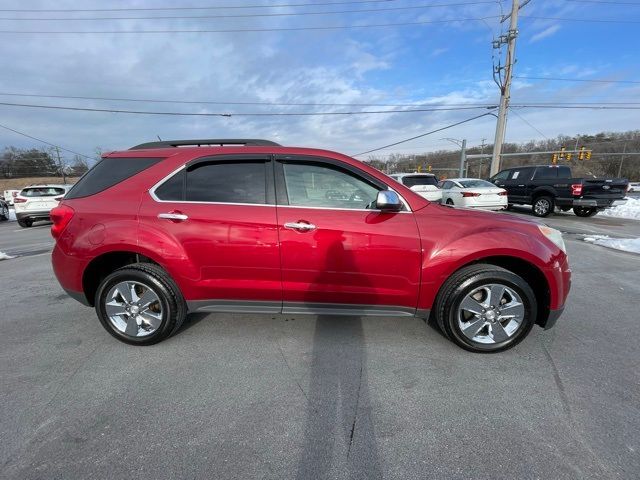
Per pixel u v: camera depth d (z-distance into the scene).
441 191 14.45
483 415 2.35
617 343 3.29
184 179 3.12
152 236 3.04
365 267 3.00
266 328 3.58
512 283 2.94
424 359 3.01
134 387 2.64
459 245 2.95
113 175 3.23
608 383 2.68
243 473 1.91
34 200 14.11
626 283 5.09
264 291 3.10
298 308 3.16
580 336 3.42
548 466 1.94
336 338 3.37
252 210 3.02
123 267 3.15
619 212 14.86
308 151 3.11
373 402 2.48
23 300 4.51
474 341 3.04
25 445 2.09
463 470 1.93
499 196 13.04
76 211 3.17
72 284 3.23
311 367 2.90
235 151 3.14
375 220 2.98
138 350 3.18
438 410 2.39
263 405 2.45
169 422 2.28
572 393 2.57
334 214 2.99
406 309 3.12
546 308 3.09
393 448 2.08
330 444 2.11
